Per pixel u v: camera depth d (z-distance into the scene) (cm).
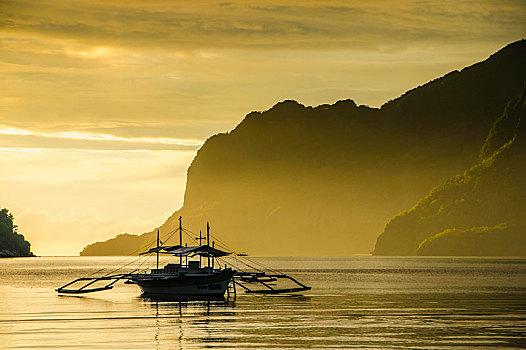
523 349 12269
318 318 16538
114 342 13150
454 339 13262
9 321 16450
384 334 13912
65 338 13650
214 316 17050
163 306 19712
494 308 18750
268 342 13075
